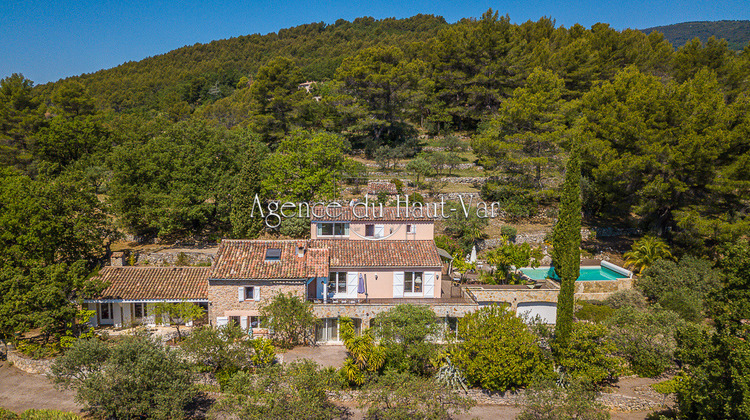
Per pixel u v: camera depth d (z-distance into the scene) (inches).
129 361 952.9
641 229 2052.2
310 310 1254.9
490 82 3312.0
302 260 1333.7
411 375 1050.7
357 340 1139.3
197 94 6550.2
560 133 2105.1
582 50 3014.3
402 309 1203.9
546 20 3912.4
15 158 2652.6
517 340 1125.7
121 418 951.0
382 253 1439.5
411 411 948.6
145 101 6368.1
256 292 1268.5
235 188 1871.3
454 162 2691.9
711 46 2554.1
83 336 1247.5
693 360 909.8
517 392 1127.0
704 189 1785.2
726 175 1651.1
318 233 1542.8
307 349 1268.5
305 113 3257.9
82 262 1299.2
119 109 6378.0
